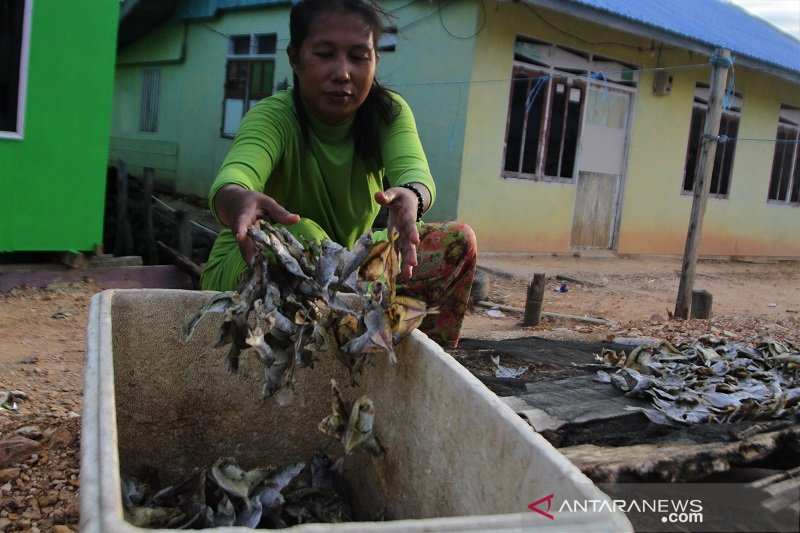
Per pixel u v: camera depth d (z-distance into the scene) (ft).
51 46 21.50
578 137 37.70
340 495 7.13
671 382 9.63
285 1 38.70
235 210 6.28
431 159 34.04
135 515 5.56
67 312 19.04
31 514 7.74
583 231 39.78
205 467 7.23
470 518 3.52
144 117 51.26
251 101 42.22
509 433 4.68
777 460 7.41
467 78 32.22
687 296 22.48
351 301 7.02
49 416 10.78
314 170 8.80
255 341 5.69
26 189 21.70
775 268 47.09
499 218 35.04
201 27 45.42
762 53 44.96
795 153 52.16
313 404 7.48
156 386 7.13
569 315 22.54
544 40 34.55
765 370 10.75
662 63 40.37
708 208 46.24
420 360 6.18
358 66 8.24
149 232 26.32
